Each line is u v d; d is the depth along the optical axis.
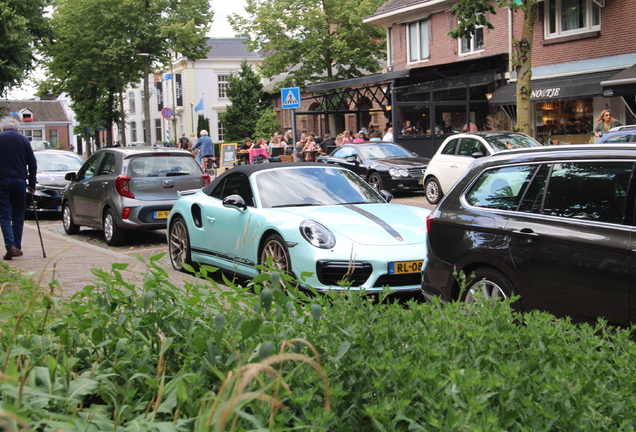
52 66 40.47
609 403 1.98
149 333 2.62
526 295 4.44
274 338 2.24
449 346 2.20
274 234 6.45
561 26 23.08
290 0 35.41
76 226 12.78
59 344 2.63
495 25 25.78
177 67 63.62
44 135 85.31
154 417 1.91
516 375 1.91
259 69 36.84
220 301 3.05
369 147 19.03
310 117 42.81
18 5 20.41
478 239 4.79
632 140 10.65
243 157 27.28
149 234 12.62
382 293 2.71
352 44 35.53
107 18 37.22
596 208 4.18
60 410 2.03
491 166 5.03
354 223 6.41
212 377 2.26
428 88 24.34
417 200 17.19
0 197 8.41
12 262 8.20
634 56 20.92
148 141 38.59
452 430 1.63
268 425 1.75
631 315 3.85
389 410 1.75
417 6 29.08
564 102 23.11
